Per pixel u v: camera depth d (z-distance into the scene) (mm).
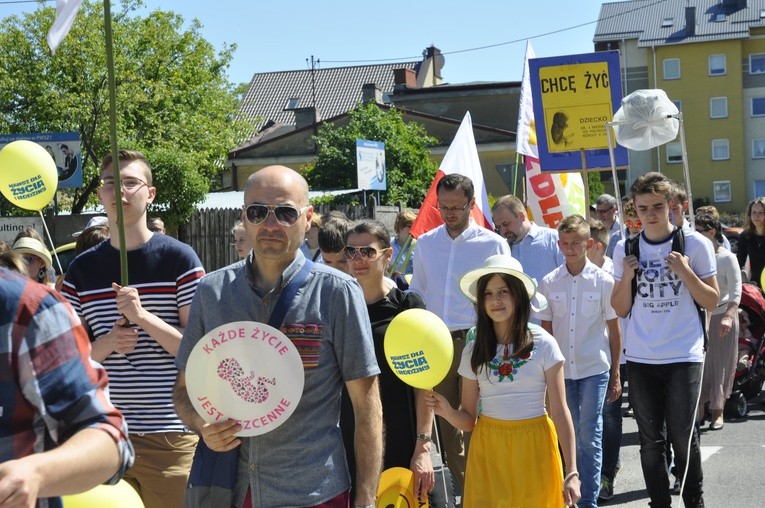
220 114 38344
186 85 35625
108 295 4629
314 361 3467
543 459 4867
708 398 9445
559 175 11016
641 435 5992
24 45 30781
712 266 5898
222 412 3340
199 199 21234
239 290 3553
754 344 10109
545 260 7422
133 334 4312
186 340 3615
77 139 18453
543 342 4922
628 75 64688
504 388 4906
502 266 4859
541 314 6723
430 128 43531
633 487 7477
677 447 5840
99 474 2168
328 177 35312
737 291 8734
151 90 33531
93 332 4680
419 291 6707
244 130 40188
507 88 47375
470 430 5059
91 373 2252
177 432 4516
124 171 4625
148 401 4496
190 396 3344
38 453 2105
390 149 34625
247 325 3352
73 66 30984
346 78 63188
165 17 34844
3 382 2141
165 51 34406
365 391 3555
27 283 2217
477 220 8422
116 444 2211
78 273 4672
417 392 5066
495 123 47812
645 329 5930
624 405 10859
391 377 5070
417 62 63688
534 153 11031
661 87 63906
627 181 55812
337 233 5855
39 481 2006
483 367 4941
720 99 63156
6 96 30469
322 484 3432
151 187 4746
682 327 5852
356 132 35469
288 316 3475
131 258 4629
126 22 34062
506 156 42656
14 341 2154
